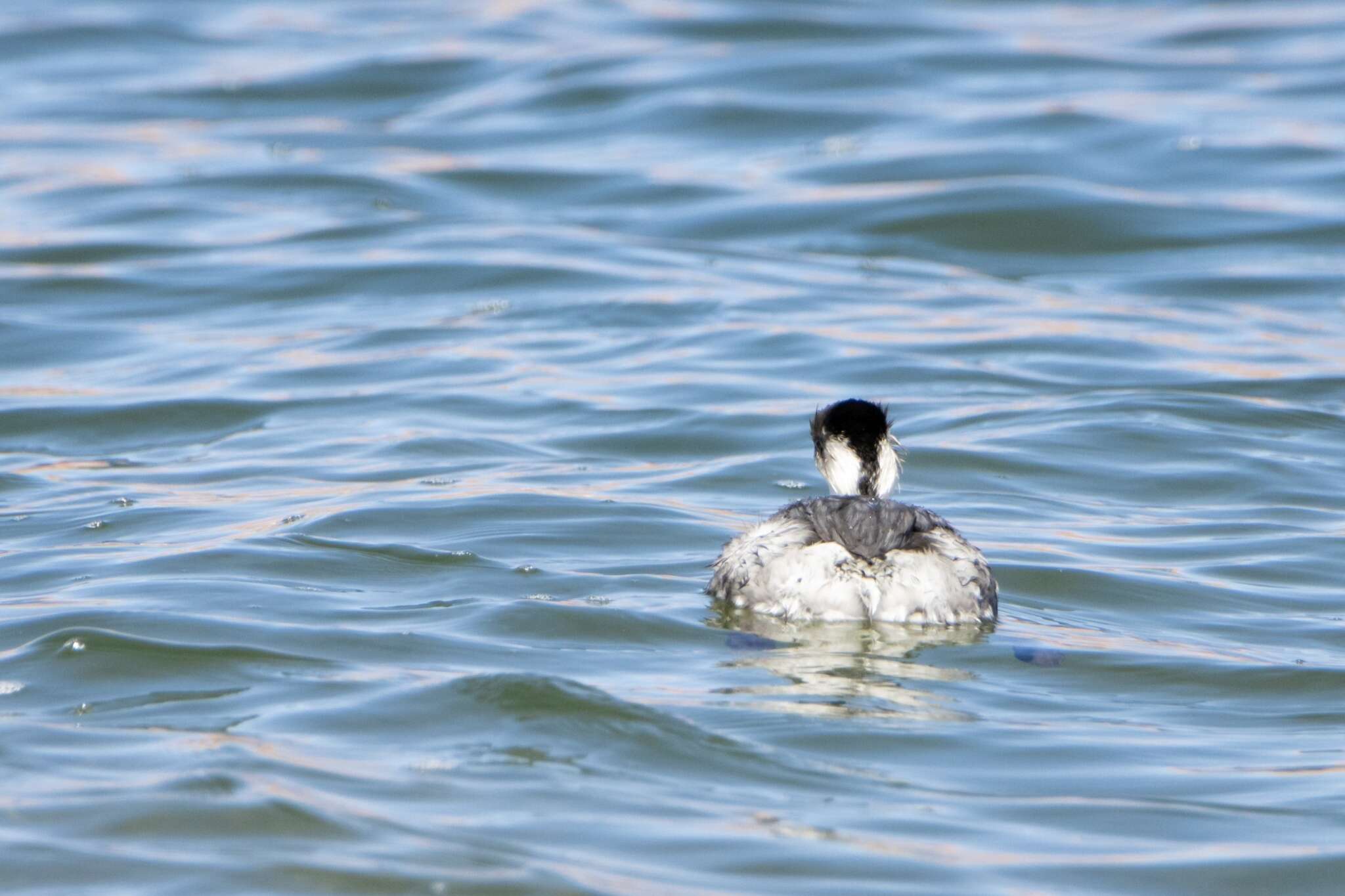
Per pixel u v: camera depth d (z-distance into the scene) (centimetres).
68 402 1800
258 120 3334
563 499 1445
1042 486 1536
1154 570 1284
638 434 1694
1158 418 1736
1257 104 3225
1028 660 1048
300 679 974
